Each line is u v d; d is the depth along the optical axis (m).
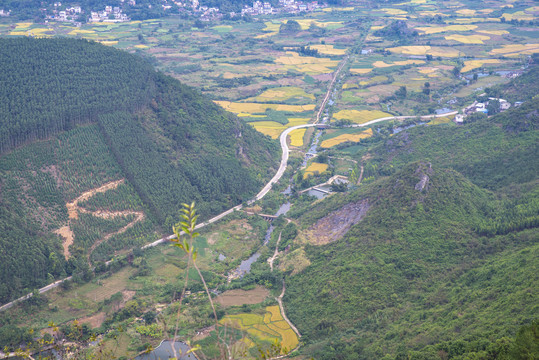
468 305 151.62
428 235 192.12
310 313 176.25
